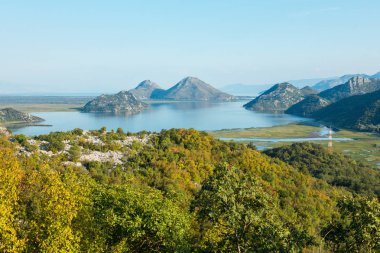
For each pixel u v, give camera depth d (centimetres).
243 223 3173
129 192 4072
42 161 7012
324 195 9194
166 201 4156
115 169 7594
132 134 10131
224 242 3300
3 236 3055
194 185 7656
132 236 3672
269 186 8262
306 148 18225
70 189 3853
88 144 8600
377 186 14112
